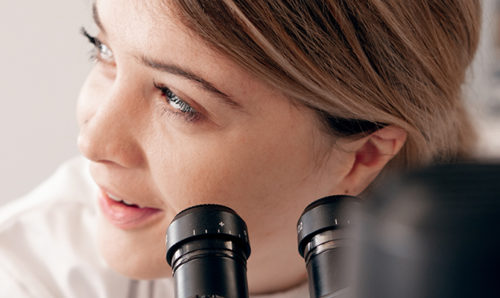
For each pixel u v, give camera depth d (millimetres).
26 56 1452
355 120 722
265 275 876
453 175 292
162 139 701
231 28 625
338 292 528
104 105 701
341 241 577
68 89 1465
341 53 674
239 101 664
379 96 715
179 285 566
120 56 674
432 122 788
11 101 1462
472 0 788
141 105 694
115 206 787
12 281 1001
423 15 718
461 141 921
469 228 266
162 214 766
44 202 1075
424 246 268
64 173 1128
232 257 582
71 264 1005
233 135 688
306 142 716
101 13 673
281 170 720
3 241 1038
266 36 633
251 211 741
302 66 655
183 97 667
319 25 654
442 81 775
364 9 671
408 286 268
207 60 639
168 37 636
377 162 781
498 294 259
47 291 1004
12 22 1436
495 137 1142
